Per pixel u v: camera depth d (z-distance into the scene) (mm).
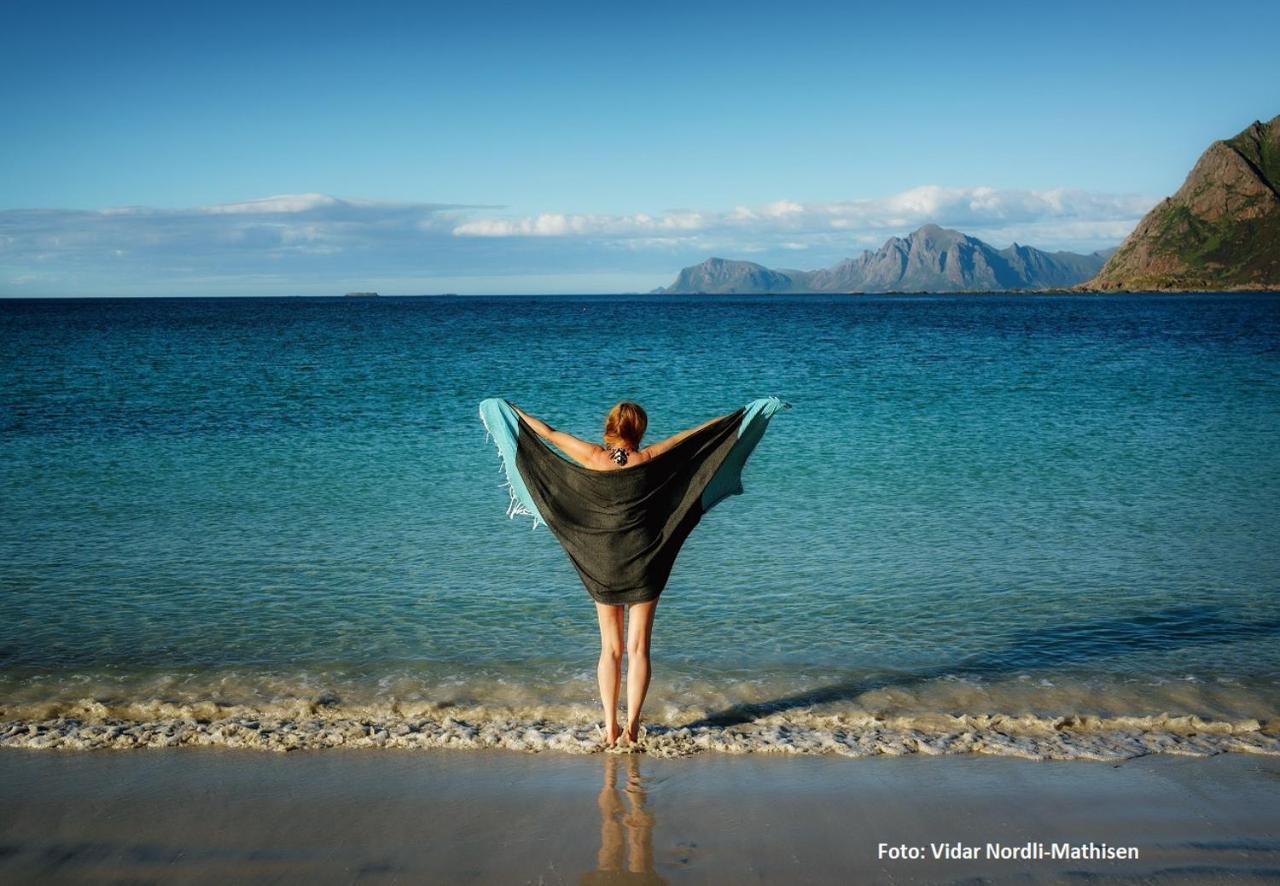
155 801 4160
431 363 32531
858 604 7117
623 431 4793
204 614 6832
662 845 3793
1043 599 7199
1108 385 23812
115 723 5043
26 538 9000
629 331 59500
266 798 4195
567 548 4781
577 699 5391
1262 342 42125
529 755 4703
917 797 4223
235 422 17547
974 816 4039
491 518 9953
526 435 4973
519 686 5574
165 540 8969
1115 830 3912
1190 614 6836
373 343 44625
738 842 3816
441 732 4922
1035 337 48375
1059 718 5105
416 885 3494
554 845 3793
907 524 9633
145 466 12961
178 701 5324
